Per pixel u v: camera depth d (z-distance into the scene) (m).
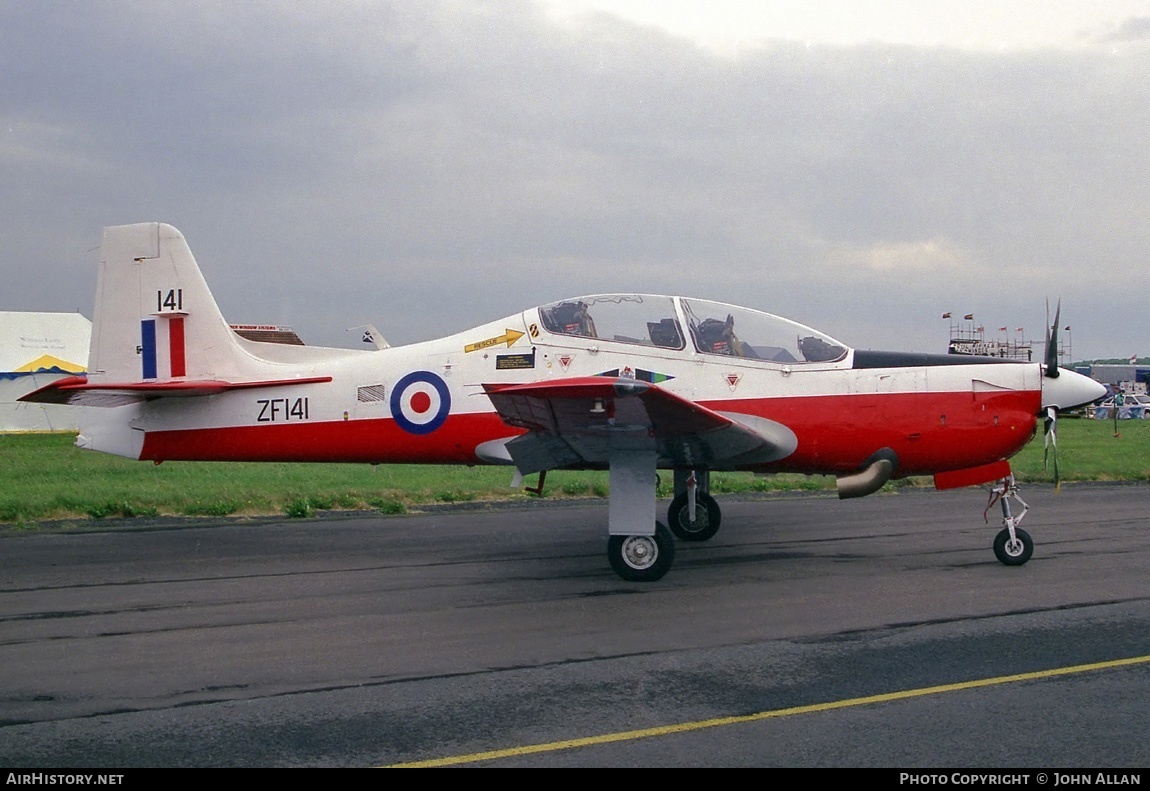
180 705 4.21
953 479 7.94
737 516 10.64
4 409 27.80
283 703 4.23
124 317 9.52
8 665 4.85
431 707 4.16
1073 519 10.21
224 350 9.41
